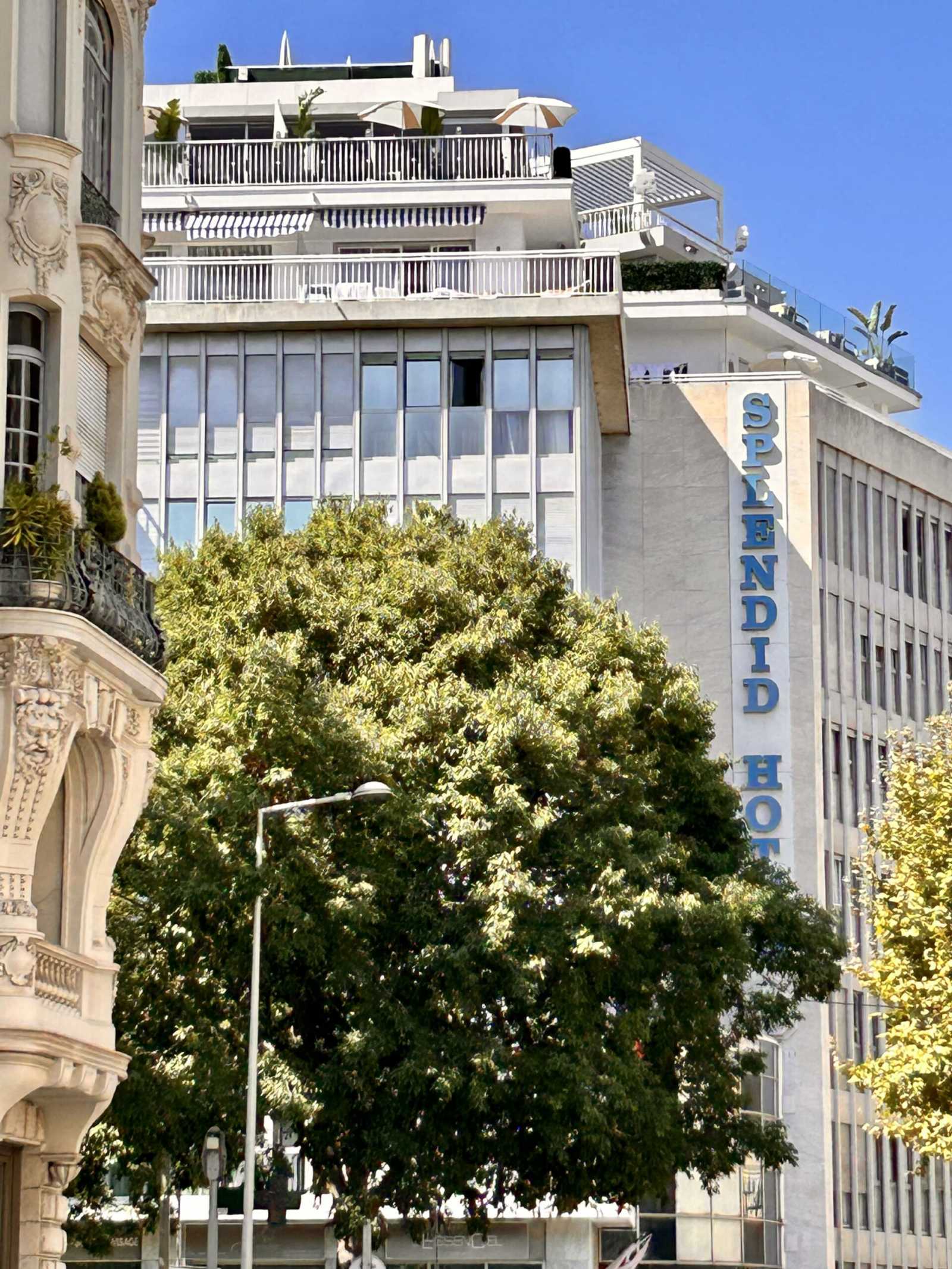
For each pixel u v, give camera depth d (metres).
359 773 45.84
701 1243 77.44
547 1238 72.25
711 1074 49.78
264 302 78.44
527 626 51.41
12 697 30.91
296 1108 44.00
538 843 47.53
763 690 93.25
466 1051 44.38
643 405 95.44
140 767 34.78
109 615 32.53
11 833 31.33
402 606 49.91
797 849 91.88
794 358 104.75
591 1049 45.44
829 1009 92.06
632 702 50.00
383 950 46.38
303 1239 71.31
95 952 34.00
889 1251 94.12
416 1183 45.88
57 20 34.28
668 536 94.56
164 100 95.81
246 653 47.75
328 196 86.94
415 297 78.69
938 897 56.19
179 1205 57.19
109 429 36.41
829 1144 90.44
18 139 33.00
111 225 36.28
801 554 94.06
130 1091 43.25
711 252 111.88
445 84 96.00
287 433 78.94
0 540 31.31
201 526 78.38
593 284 80.62
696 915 48.00
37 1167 34.38
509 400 78.62
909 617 102.75
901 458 102.38
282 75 102.50
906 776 58.62
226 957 44.91
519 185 86.69
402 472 78.38
